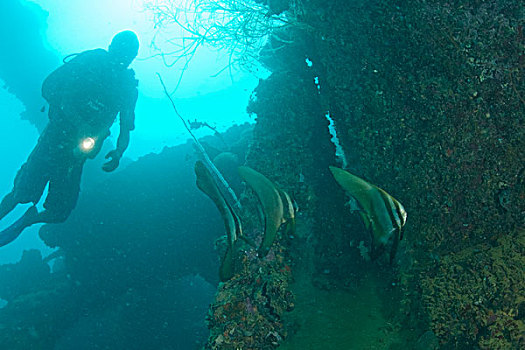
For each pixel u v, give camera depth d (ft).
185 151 27.89
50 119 20.51
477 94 12.17
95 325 28.17
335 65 14.34
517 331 10.58
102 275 26.27
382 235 5.25
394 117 13.05
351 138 13.91
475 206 12.27
